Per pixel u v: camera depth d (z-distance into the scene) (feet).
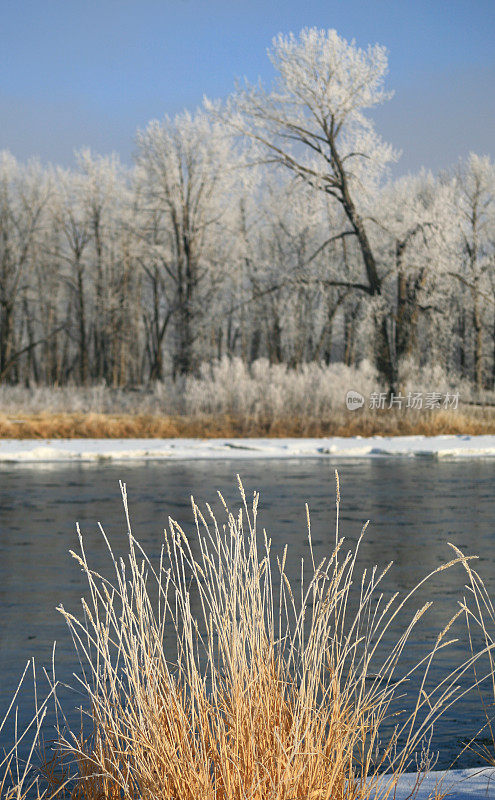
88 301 224.12
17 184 203.41
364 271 158.92
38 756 15.90
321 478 70.90
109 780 11.65
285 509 52.01
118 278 204.74
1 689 19.90
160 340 199.52
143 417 116.78
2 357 204.23
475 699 19.08
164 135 162.20
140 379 253.65
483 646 23.38
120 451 92.12
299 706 11.59
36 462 86.38
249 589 12.75
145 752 11.81
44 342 231.71
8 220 204.44
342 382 120.57
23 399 144.15
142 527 44.52
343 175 131.03
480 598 29.30
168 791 10.79
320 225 159.43
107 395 143.43
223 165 159.33
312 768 10.98
